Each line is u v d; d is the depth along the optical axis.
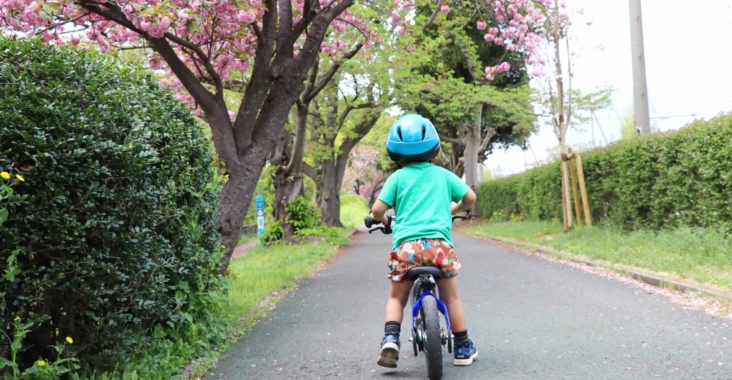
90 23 8.74
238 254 22.45
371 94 24.08
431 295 4.23
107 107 4.14
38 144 3.58
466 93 22.41
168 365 4.86
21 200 3.41
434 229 4.34
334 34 14.24
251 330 6.64
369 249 19.25
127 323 4.86
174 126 5.21
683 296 6.96
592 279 9.02
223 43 10.08
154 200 4.53
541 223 19.88
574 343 5.13
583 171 16.36
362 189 69.75
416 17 15.65
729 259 8.39
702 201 10.32
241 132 8.88
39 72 4.01
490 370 4.47
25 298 3.59
